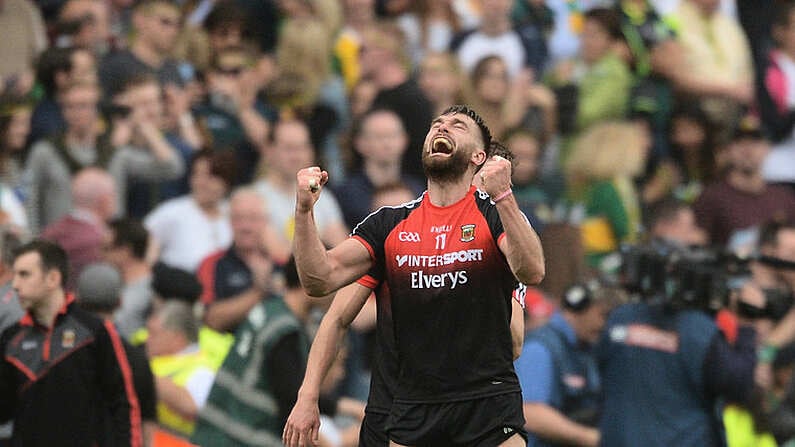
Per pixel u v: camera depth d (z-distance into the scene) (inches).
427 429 845.8
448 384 843.4
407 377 852.6
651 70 1921.8
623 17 1924.2
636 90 1867.6
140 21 1750.7
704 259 1229.7
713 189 1788.9
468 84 1822.1
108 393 1085.8
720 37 2006.6
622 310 1225.4
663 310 1204.5
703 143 1881.2
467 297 838.5
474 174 860.0
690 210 1611.7
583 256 1533.0
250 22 1815.9
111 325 1091.3
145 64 1731.1
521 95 1820.9
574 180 1758.1
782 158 1936.5
